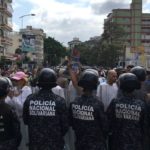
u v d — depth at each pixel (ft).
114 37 355.36
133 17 486.38
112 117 23.26
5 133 21.94
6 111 21.94
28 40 217.36
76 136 23.04
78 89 33.09
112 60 304.50
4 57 276.62
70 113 23.07
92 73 22.99
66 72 37.35
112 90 33.27
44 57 586.86
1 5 300.61
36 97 22.41
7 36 323.57
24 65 176.65
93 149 22.40
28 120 22.68
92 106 22.47
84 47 371.56
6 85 22.27
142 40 488.85
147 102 24.32
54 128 22.13
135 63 137.80
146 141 23.91
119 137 22.97
